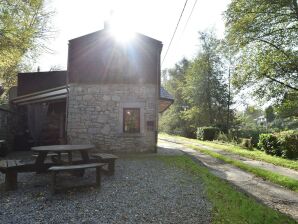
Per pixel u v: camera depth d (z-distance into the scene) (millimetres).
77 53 13469
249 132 22891
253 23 17281
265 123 35750
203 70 33250
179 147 17750
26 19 10234
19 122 14859
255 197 6195
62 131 15062
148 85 13344
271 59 17281
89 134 13055
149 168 9117
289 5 16234
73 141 13047
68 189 6008
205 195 5848
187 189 6352
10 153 12844
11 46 10055
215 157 12852
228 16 18141
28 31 10109
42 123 14562
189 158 11734
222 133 25141
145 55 13539
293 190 6879
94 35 13547
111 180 7234
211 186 6664
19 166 6426
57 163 7148
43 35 10961
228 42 18906
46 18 10992
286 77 17188
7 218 4430
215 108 33188
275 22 17016
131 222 4309
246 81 18688
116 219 4426
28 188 6359
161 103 18062
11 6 9797
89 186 6266
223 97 32469
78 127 13109
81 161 7621
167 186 6613
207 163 11062
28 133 14586
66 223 4230
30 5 10336
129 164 9961
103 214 4645
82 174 7543
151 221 4363
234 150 15750
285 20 16766
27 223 4219
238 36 18078
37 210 4816
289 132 13438
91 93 13227
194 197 5695
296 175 8945
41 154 6820
